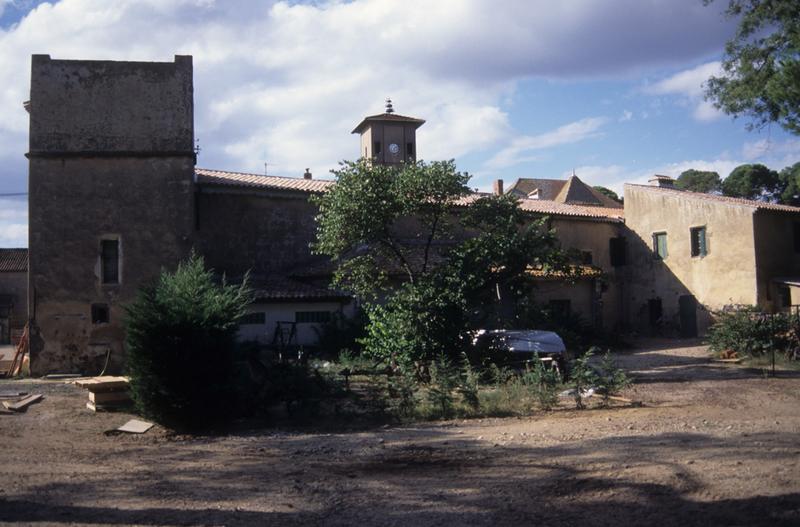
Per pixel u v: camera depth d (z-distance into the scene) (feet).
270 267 86.74
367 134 125.39
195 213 82.84
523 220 63.36
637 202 107.96
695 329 97.25
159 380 39.27
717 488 21.57
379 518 20.75
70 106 71.51
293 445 34.12
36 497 23.79
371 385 46.75
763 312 76.64
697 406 42.24
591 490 22.34
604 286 101.24
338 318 77.41
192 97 73.97
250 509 21.94
